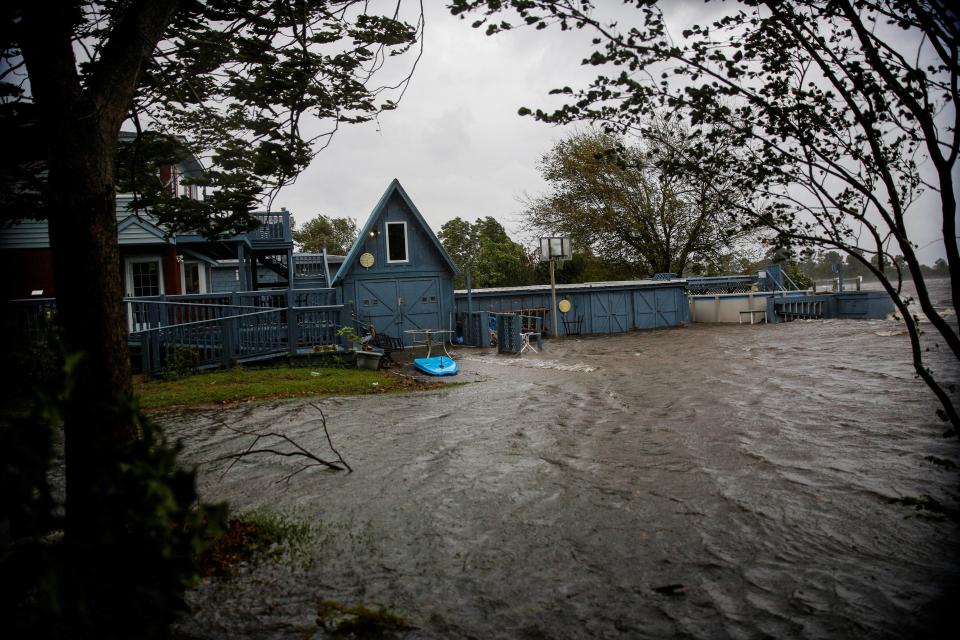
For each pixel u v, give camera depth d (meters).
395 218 23.62
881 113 2.99
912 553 4.45
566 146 38.12
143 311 15.78
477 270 42.97
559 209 38.69
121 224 18.36
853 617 3.69
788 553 4.59
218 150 5.94
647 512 5.50
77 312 3.84
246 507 5.95
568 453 7.51
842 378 11.67
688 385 12.20
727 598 4.00
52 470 7.02
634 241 38.12
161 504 2.02
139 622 2.11
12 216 5.16
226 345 15.68
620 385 12.69
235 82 5.69
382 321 23.48
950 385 3.12
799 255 3.38
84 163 3.87
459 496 6.12
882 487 5.73
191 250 21.91
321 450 8.03
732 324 30.39
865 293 27.86
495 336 23.56
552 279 27.98
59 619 2.23
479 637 3.67
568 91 3.12
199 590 4.29
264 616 3.95
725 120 3.13
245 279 19.92
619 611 3.90
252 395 12.24
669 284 31.14
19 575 2.06
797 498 5.62
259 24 5.33
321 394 12.48
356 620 3.85
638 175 35.25
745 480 6.18
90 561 2.09
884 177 2.92
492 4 2.96
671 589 4.14
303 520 5.58
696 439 7.86
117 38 4.08
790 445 7.29
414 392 12.62
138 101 5.54
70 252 3.84
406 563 4.69
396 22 5.41
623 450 7.54
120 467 2.13
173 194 6.24
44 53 3.78
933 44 2.51
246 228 6.45
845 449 6.99
